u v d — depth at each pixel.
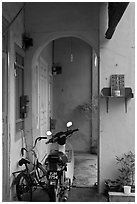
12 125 3.15
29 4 4.01
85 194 3.52
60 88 7.46
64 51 7.42
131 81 3.57
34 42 4.03
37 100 4.78
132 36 3.58
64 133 3.48
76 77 7.43
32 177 3.28
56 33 4.04
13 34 3.26
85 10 3.98
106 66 3.60
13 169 3.21
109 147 3.61
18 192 3.10
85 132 7.36
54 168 2.97
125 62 3.58
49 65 6.71
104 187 3.57
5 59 2.93
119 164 3.57
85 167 5.44
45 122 6.01
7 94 2.98
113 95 3.51
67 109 7.43
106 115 3.61
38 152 4.76
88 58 7.39
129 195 3.21
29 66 4.04
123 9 2.49
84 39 4.12
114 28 3.12
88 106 7.23
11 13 3.17
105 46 3.61
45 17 4.01
